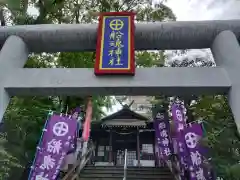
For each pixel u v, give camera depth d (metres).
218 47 3.36
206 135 4.76
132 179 7.99
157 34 3.58
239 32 3.48
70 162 7.35
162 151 8.62
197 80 2.98
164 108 9.43
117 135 14.92
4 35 3.69
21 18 6.57
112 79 3.06
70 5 8.56
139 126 13.72
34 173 5.18
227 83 2.93
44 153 5.38
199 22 3.58
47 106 7.19
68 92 3.12
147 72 3.10
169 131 8.90
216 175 4.27
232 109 2.81
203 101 6.58
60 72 3.19
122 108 14.21
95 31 3.64
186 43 3.64
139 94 3.15
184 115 6.94
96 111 11.17
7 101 3.08
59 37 3.65
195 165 5.08
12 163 4.05
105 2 8.98
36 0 7.16
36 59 8.02
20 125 5.58
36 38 3.65
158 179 7.93
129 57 3.21
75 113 7.64
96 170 8.70
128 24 3.57
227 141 4.09
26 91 3.11
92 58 8.57
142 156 14.70
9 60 3.32
